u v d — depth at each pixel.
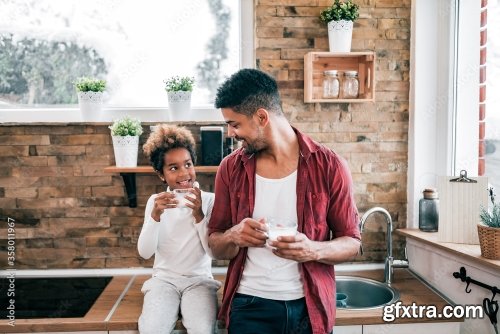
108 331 1.61
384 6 2.15
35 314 1.67
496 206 1.68
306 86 2.08
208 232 1.62
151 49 2.23
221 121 2.08
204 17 2.23
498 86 1.90
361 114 2.18
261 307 1.42
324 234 1.47
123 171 1.97
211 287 1.77
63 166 2.12
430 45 2.13
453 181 1.85
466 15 2.04
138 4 2.21
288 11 2.12
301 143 1.47
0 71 2.20
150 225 1.72
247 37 2.14
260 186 1.46
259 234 1.34
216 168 1.97
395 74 2.17
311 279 1.42
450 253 1.81
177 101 2.08
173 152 1.77
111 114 2.19
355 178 2.19
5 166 2.11
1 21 2.19
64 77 2.23
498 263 1.52
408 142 2.20
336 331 1.64
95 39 2.22
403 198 2.22
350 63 2.14
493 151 1.95
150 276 2.12
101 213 2.15
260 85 1.39
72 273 2.15
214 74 2.26
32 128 2.10
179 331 1.68
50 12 2.20
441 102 2.12
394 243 2.23
